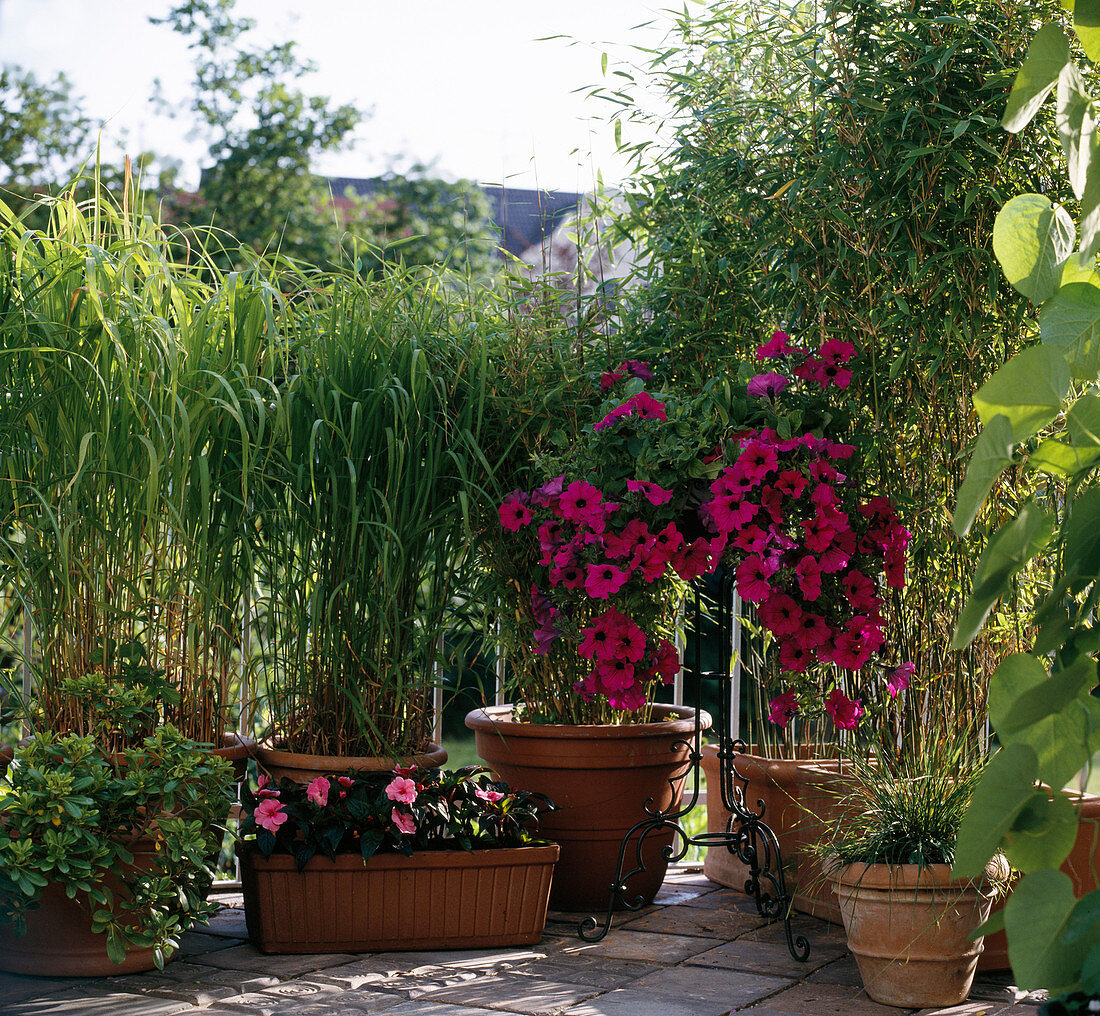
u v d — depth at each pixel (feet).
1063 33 3.86
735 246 9.57
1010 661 4.11
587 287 10.58
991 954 7.70
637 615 8.64
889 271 8.25
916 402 8.41
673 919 9.16
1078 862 7.54
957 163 8.03
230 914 9.14
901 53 8.29
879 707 8.26
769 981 7.61
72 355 7.80
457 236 35.65
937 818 7.23
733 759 9.06
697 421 8.52
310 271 10.39
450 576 9.36
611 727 9.03
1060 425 7.48
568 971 7.80
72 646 8.12
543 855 8.29
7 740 8.81
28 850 6.81
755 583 7.97
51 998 7.11
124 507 8.06
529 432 9.66
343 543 8.77
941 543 8.27
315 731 9.07
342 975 7.63
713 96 9.45
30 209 8.36
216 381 8.34
